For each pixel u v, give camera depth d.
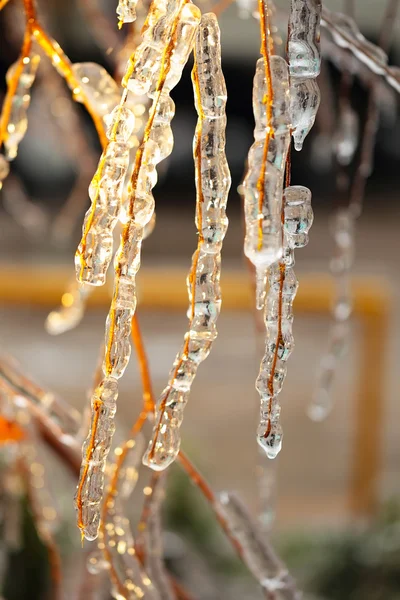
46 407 0.72
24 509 1.25
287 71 0.50
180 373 0.53
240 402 4.47
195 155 0.52
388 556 1.76
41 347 4.62
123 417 3.79
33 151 6.77
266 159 0.49
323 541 1.88
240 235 7.21
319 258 6.89
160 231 7.53
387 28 0.76
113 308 0.52
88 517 0.52
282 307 0.52
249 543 0.69
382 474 3.07
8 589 1.29
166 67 0.51
